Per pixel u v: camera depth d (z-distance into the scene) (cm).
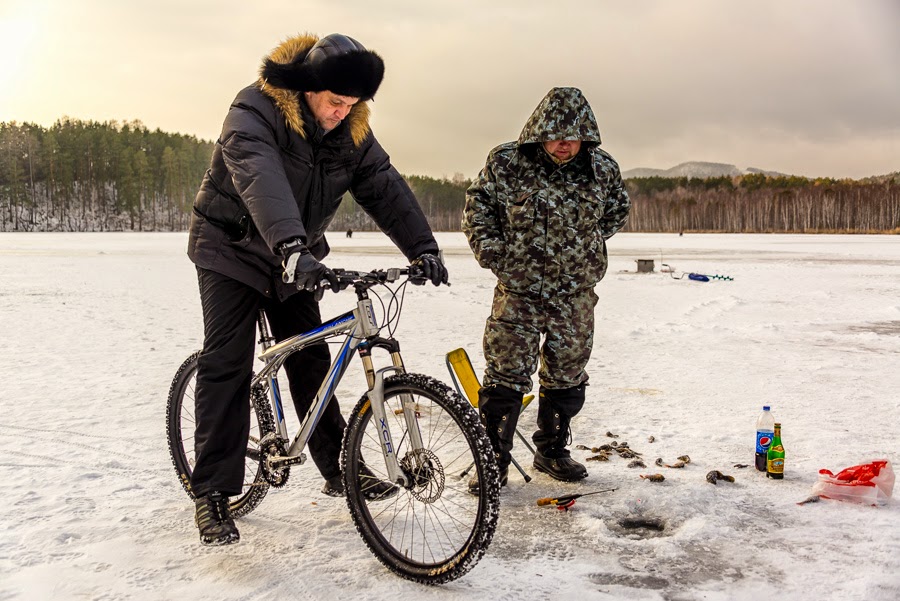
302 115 298
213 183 306
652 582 273
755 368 715
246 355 314
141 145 16138
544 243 364
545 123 346
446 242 5525
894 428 488
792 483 382
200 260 312
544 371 389
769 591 264
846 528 322
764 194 17300
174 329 1035
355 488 291
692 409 546
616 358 775
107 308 1293
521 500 362
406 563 276
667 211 16850
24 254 3394
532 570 283
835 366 727
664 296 1524
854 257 3334
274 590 266
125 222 13988
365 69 287
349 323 289
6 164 14250
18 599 258
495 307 377
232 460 309
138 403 572
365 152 325
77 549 302
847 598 259
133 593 263
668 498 357
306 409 338
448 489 340
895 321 1113
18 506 349
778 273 2261
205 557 295
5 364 747
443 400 267
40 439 467
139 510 347
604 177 370
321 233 340
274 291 315
